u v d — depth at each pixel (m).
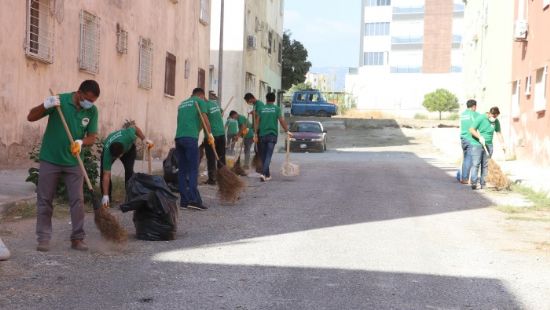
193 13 24.73
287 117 50.97
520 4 25.14
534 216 10.64
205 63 26.86
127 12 17.92
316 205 11.26
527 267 6.88
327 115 51.97
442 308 5.30
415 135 45.38
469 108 15.07
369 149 36.34
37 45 13.30
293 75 52.19
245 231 8.57
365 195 12.95
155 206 7.79
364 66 73.38
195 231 8.49
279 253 7.23
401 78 71.69
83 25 15.16
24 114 12.73
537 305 5.46
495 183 14.38
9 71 12.08
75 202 6.99
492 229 9.30
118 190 10.92
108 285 5.71
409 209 11.14
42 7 13.35
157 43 20.62
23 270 6.08
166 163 12.47
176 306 5.15
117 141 9.12
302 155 29.05
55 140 6.83
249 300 5.37
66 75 14.38
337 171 18.86
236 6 31.70
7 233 7.71
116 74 17.33
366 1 73.38
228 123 22.30
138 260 6.70
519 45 24.89
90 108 6.91
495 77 29.73
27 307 5.01
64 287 5.61
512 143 25.45
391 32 72.25
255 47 33.94
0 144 11.95
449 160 25.78
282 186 14.18
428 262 7.00
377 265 6.79
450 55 70.44
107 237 7.18
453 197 13.07
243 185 10.95
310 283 5.97
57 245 7.23
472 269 6.73
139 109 19.20
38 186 6.91
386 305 5.34
